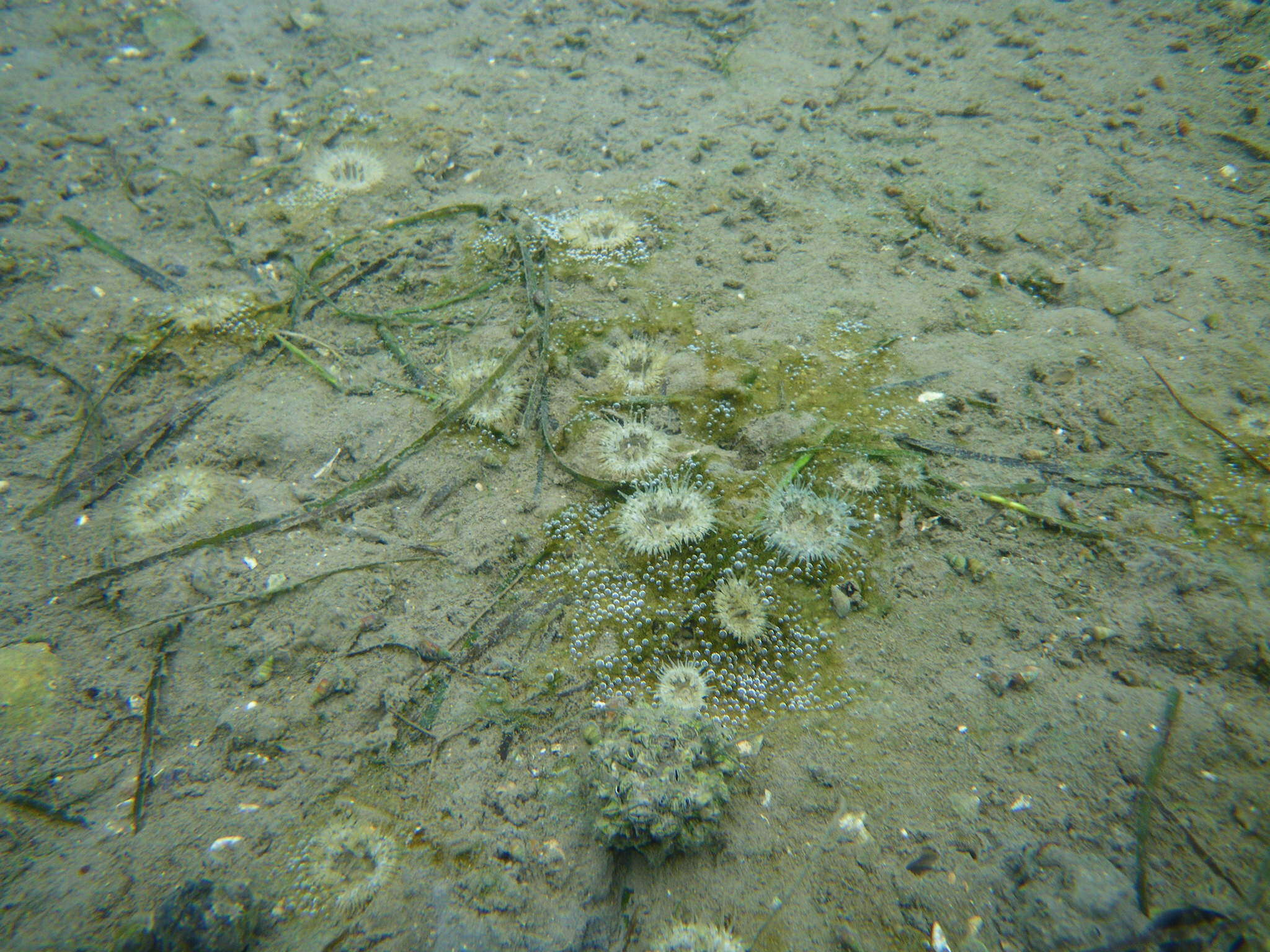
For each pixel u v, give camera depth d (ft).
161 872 1.00
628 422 1.36
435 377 1.44
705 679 1.14
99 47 2.03
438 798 1.06
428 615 1.19
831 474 1.29
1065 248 1.55
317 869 1.01
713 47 2.02
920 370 1.40
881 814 1.04
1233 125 1.73
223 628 1.18
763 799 1.06
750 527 1.25
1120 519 1.22
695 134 1.81
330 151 1.80
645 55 2.00
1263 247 1.52
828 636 1.17
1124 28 1.97
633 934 0.98
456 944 0.97
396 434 1.37
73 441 1.36
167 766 1.08
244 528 1.26
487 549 1.25
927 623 1.17
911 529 1.24
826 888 1.00
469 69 1.98
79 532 1.26
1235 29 1.91
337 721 1.11
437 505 1.30
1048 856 0.99
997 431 1.32
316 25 2.09
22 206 1.67
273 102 1.91
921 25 2.03
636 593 1.21
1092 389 1.35
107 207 1.69
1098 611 1.15
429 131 1.83
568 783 1.07
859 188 1.68
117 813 1.05
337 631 1.18
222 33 2.08
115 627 1.18
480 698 1.13
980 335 1.44
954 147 1.73
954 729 1.09
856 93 1.88
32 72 1.96
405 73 1.97
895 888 0.99
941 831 1.02
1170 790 1.02
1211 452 1.28
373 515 1.29
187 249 1.63
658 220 1.64
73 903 0.98
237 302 1.54
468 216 1.67
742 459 1.33
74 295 1.54
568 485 1.31
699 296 1.52
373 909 0.99
